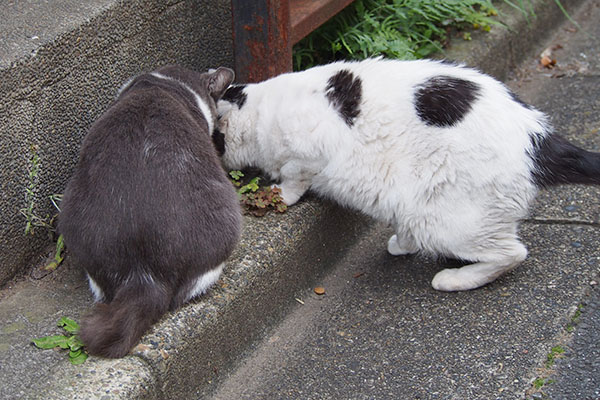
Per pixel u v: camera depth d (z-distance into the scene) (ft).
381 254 4.72
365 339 4.18
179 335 3.79
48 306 4.00
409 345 4.12
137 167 3.83
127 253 3.80
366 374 4.00
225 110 4.58
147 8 4.55
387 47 5.33
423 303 4.33
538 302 4.24
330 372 4.03
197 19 4.89
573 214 4.76
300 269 4.44
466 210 4.18
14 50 4.02
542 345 4.02
